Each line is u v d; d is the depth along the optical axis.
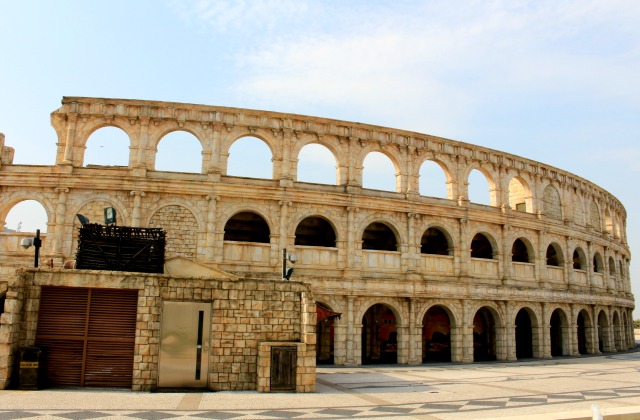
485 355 59.91
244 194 46.19
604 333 70.31
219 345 26.98
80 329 26.20
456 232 54.00
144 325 26.25
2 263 42.97
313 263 47.38
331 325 52.50
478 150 57.09
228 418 19.47
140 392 25.14
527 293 56.91
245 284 27.80
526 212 59.12
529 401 25.05
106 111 46.09
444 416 20.72
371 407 22.73
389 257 50.31
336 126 50.75
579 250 67.12
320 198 48.19
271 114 48.53
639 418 18.11
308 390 27.02
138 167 44.97
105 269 27.70
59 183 44.19
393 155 52.59
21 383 24.59
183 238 44.75
